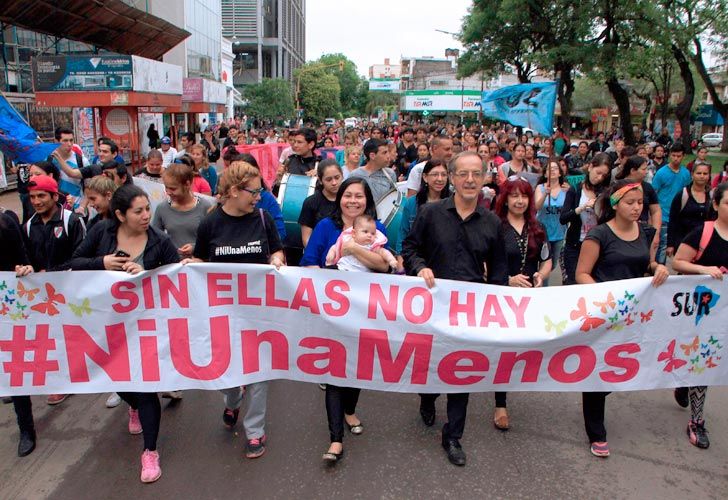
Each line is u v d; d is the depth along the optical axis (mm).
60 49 21672
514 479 3740
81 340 3885
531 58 23906
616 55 22703
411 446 4113
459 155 3818
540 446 4148
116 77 17234
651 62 22875
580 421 4539
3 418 4477
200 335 3918
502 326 3922
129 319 3877
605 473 3826
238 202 3809
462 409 3957
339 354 3959
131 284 3852
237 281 3891
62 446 4062
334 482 3668
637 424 4516
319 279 3904
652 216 6086
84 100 17250
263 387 3930
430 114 69875
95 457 3926
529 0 24031
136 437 4191
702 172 6246
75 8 19031
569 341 3971
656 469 3891
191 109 31984
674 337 4090
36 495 3504
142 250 3902
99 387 3906
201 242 3955
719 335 4133
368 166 5863
